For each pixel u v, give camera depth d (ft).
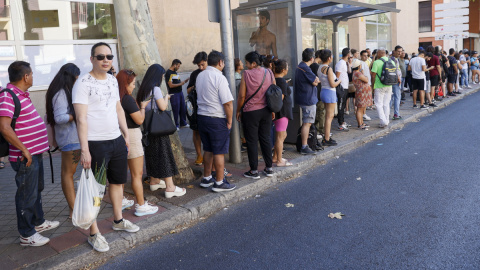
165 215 14.51
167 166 15.93
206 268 11.45
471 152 22.75
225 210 16.01
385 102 30.76
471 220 13.66
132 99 13.74
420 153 23.29
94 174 11.53
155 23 34.24
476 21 101.45
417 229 13.21
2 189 18.61
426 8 92.63
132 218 14.28
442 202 15.46
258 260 11.76
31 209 12.16
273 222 14.49
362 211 15.06
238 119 18.67
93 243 12.10
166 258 12.16
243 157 22.97
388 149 24.80
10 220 14.75
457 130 29.25
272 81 18.25
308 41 42.96
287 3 24.25
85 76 11.34
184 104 33.65
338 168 21.22
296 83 22.41
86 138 11.12
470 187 16.93
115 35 30.86
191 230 14.20
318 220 14.43
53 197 17.02
